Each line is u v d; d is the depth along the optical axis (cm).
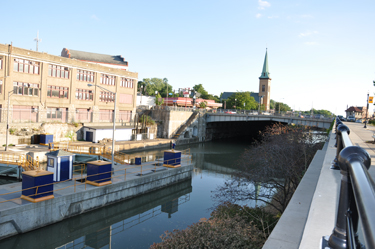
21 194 2080
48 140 4494
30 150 3900
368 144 1727
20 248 1873
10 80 4397
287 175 2027
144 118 6475
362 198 123
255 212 1814
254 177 2089
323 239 261
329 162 841
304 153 2275
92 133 5284
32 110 4750
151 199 2978
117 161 3747
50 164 2523
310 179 806
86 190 2298
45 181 2012
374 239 90
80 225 2255
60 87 5191
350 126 3806
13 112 4503
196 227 1152
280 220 524
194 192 3266
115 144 5122
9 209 1809
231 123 9538
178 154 3459
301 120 6444
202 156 5659
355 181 150
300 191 691
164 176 3162
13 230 1847
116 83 6288
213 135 8606
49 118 5050
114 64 8312
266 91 16600
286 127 3597
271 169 2067
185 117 7512
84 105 5656
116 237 2138
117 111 6347
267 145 2350
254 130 11112
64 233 2134
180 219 2500
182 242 1073
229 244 1039
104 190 2453
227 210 1780
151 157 5012
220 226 1165
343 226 224
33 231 1945
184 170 3500
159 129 7000
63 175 2545
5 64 4331
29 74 4675
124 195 2656
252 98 12444
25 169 3086
